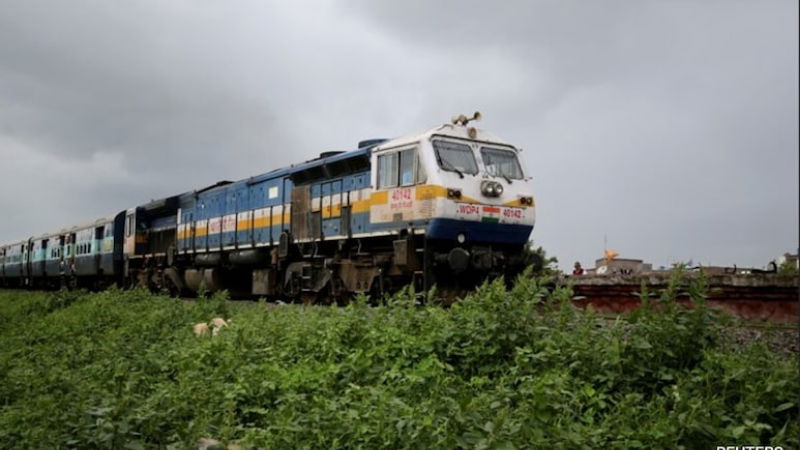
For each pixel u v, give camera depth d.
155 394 9.27
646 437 6.61
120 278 35.56
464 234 15.78
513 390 7.99
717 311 8.73
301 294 20.41
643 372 7.97
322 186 19.47
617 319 8.85
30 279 49.66
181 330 14.39
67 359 13.20
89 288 40.16
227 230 24.75
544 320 9.66
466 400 6.89
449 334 9.39
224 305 16.88
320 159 20.05
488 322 9.23
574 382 7.93
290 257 20.94
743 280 13.23
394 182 16.50
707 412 6.79
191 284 27.52
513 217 16.47
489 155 16.67
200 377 10.05
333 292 18.48
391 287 16.72
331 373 9.22
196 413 8.55
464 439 6.45
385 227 16.64
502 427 6.44
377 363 9.38
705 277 8.96
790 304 12.66
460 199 15.59
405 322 10.28
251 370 9.75
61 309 24.17
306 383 9.14
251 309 15.99
